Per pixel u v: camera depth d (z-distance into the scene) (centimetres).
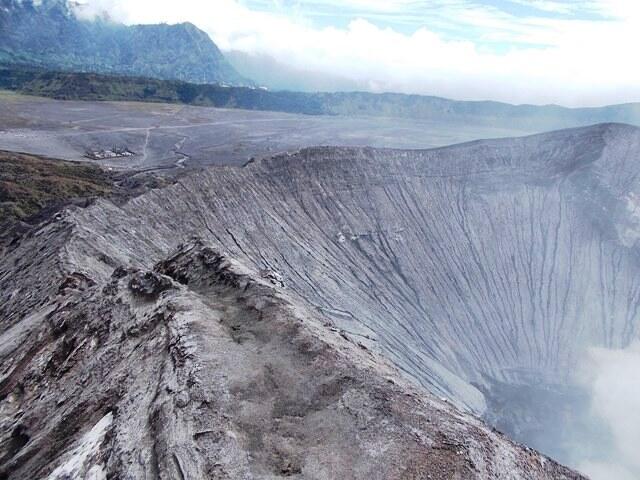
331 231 8875
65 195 9419
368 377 2292
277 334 2614
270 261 7456
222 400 2103
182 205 7256
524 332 8825
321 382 2269
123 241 5762
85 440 2181
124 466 1869
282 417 2094
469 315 8788
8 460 2423
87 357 2902
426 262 9269
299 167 9344
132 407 2220
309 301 7056
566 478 2069
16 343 3497
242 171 8662
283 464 1856
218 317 2811
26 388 3012
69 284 4156
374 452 1888
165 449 1850
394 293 8488
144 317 2917
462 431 2023
